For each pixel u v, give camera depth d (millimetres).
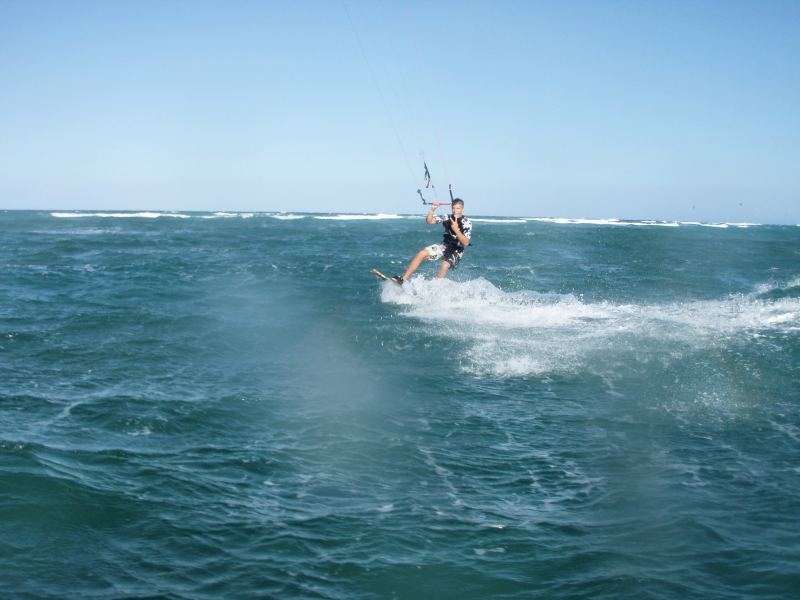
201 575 4629
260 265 24328
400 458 6809
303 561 4867
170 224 66938
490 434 7516
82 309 14359
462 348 11195
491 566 4875
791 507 5773
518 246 38750
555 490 6152
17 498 5453
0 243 35094
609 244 42031
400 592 4547
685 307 14727
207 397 8500
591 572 4801
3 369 9508
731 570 4809
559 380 9531
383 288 16750
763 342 11234
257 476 6281
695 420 7992
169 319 13359
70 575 4523
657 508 5773
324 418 7902
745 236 60344
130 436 7074
